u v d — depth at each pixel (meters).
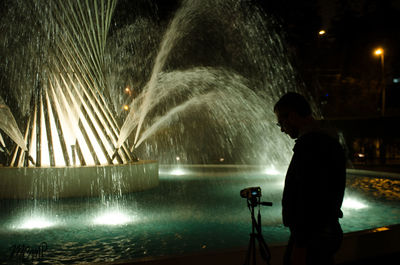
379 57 26.30
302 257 2.22
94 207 7.34
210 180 11.92
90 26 9.09
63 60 8.78
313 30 25.23
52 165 8.85
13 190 8.43
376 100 27.86
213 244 4.71
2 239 5.04
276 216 6.31
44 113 8.91
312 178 2.16
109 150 9.44
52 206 7.48
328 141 2.25
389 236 4.08
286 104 2.41
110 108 9.65
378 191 9.32
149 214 6.61
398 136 23.39
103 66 9.56
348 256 3.82
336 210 2.24
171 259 3.33
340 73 26.56
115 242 4.85
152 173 10.14
